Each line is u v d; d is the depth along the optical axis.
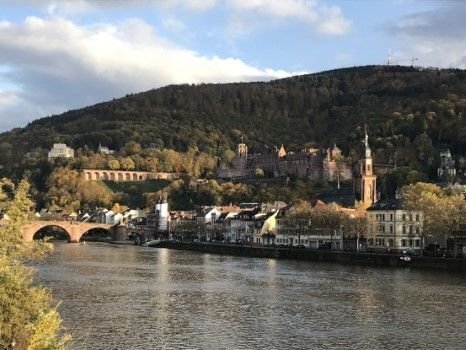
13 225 62.66
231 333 96.69
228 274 182.88
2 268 57.34
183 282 160.38
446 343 90.88
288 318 108.94
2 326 54.31
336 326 102.12
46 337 54.16
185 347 87.81
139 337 93.50
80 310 114.94
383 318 108.88
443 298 131.25
